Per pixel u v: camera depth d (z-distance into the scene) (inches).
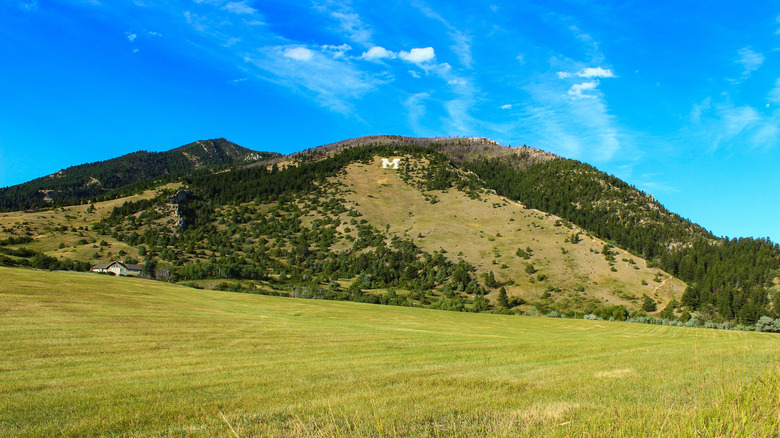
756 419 212.8
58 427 230.7
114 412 258.7
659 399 283.7
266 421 241.6
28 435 218.7
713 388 296.0
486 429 223.1
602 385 334.6
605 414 238.1
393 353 546.3
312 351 561.0
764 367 372.5
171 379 362.6
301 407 269.6
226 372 397.7
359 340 709.9
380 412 255.9
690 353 541.0
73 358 462.6
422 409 262.7
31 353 478.0
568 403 275.4
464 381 354.0
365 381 355.3
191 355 507.5
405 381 355.9
